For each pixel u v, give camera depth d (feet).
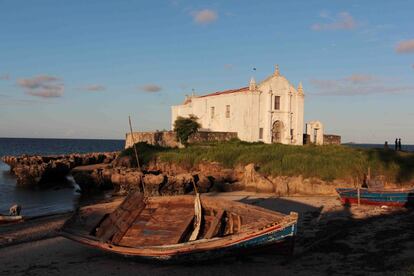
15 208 86.89
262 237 49.49
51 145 651.66
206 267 50.16
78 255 57.06
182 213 59.57
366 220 76.43
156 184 126.41
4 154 386.32
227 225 57.52
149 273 48.83
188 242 49.96
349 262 50.24
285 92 213.46
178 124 197.57
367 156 137.90
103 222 58.65
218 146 175.83
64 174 188.34
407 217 79.15
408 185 118.62
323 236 63.98
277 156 143.43
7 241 66.90
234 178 137.80
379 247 56.49
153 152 173.17
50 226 77.92
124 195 130.52
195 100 236.84
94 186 144.15
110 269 50.62
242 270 48.70
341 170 124.36
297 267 49.06
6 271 50.55
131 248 50.90
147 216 59.62
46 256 56.85
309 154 141.38
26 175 167.22
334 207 92.94
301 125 216.95
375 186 103.30
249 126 204.74
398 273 44.98
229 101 212.84
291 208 93.40
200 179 131.34
